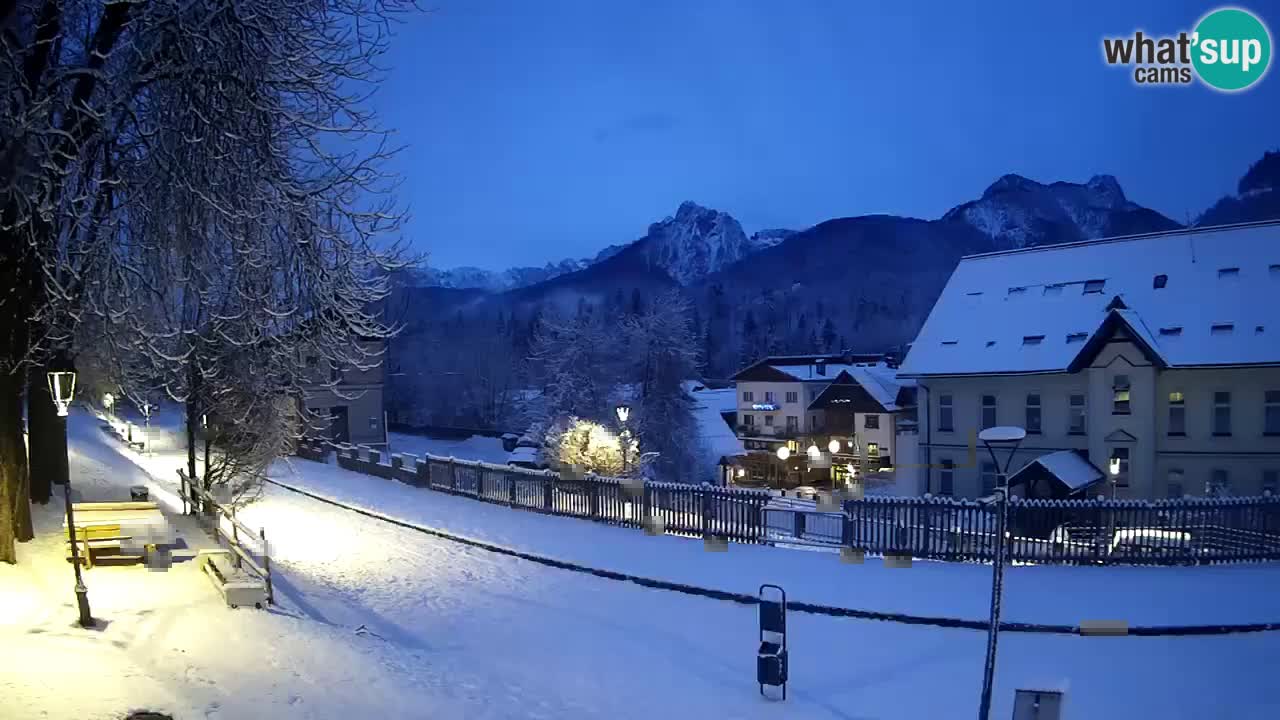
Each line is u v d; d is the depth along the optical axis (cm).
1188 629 1403
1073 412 3572
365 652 1184
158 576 1407
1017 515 1928
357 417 6044
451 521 2597
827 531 2280
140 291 1430
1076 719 1071
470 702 1041
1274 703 1119
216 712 866
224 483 2267
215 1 1303
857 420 5669
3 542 1373
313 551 2175
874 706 1122
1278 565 1875
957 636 1412
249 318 1562
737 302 18562
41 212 1223
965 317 4009
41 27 1266
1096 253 3928
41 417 1806
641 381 5884
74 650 1004
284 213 1476
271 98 1412
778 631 1165
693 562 1972
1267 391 3241
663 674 1251
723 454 6394
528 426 6575
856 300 19312
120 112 1343
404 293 5803
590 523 2553
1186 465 3341
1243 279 3497
